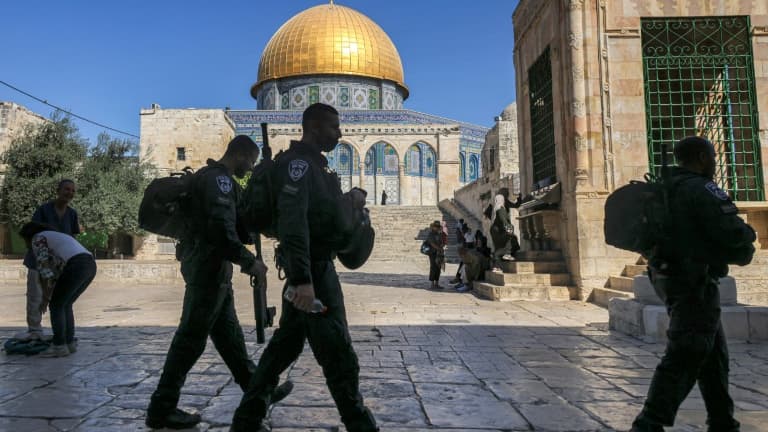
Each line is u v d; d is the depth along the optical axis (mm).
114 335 6672
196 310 3252
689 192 2809
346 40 51781
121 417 3410
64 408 3592
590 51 11367
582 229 10977
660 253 2898
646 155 11203
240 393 4004
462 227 16203
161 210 3301
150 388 4121
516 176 21562
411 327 7410
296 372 4680
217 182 3195
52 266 5250
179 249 3439
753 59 11492
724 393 2908
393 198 45406
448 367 4930
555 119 12297
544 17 13047
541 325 7637
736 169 11844
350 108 51469
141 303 10578
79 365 4934
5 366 4875
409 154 46219
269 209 2822
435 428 3221
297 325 2826
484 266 13133
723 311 6422
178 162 38531
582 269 10875
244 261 3139
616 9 11477
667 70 11734
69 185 5609
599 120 11266
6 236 26859
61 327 5316
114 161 28453
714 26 11688
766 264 10273
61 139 26297
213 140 38750
